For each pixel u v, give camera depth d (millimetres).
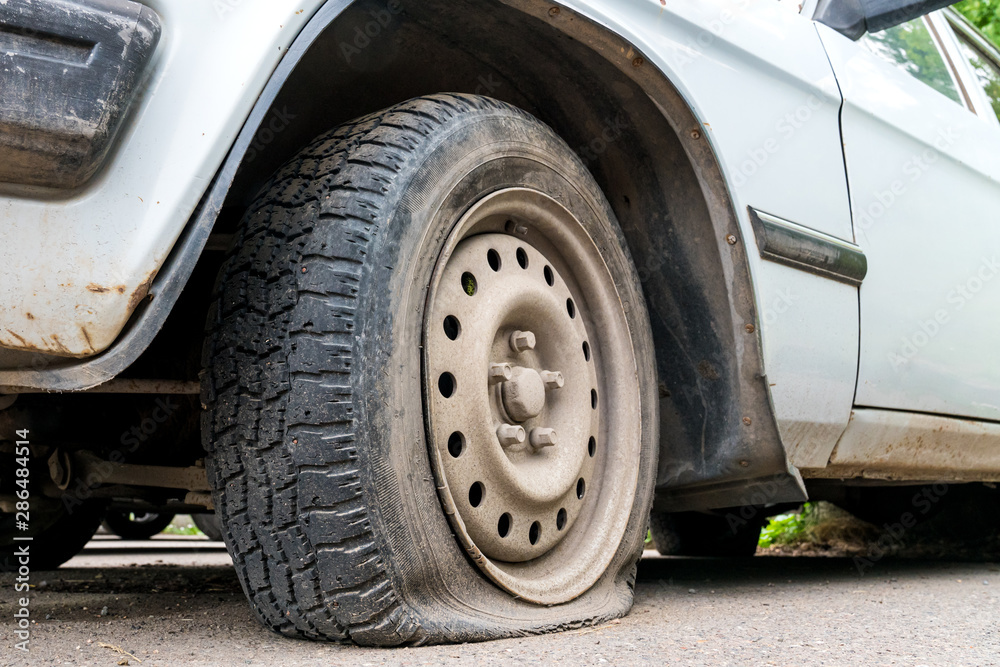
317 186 1345
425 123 1413
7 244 1069
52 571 2705
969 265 2496
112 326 1079
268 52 1169
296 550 1266
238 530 1311
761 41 1939
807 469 2098
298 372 1255
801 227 1919
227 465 1311
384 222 1300
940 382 2383
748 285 1772
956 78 3078
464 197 1450
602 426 1750
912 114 2408
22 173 1050
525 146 1582
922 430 2361
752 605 1921
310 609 1286
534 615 1464
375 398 1253
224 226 1605
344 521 1234
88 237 1074
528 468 1524
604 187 1921
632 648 1343
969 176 2576
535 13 1488
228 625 1522
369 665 1179
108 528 4047
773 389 1832
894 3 2240
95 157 1068
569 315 1672
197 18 1147
